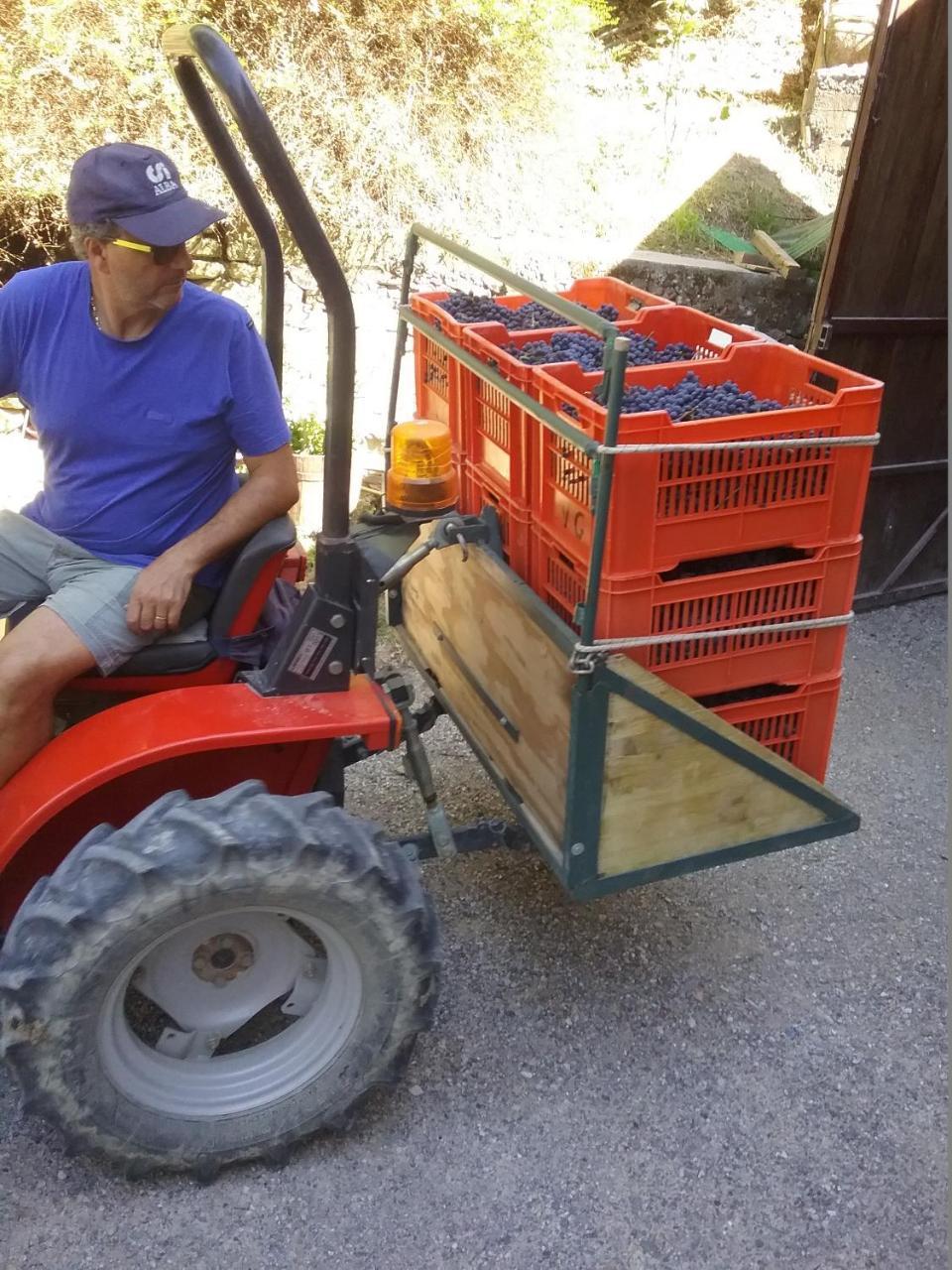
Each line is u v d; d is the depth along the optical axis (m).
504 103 5.39
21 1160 2.26
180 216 2.10
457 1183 2.26
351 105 5.04
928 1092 2.52
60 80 4.82
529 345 2.76
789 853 3.30
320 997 2.32
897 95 3.83
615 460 2.08
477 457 2.85
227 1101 2.23
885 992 2.80
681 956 2.88
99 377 2.26
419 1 5.01
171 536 2.39
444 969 2.78
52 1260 2.08
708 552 2.26
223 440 2.38
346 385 2.05
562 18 5.55
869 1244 2.18
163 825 2.03
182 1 4.88
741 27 7.15
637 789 2.30
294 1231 2.15
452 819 3.33
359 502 4.89
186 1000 2.31
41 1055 2.00
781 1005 2.75
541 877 3.12
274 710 2.20
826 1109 2.46
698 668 2.38
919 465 4.55
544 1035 2.62
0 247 5.29
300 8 4.95
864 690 4.18
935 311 4.34
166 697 2.22
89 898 1.96
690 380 2.60
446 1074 2.50
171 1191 2.23
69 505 2.37
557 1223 2.19
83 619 2.23
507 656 2.54
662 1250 2.15
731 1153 2.35
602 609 2.22
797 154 6.59
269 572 2.36
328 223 5.10
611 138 6.11
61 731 2.42
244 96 1.79
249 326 2.31
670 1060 2.57
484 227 5.36
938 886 3.20
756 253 5.86
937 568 4.89
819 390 2.49
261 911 2.13
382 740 2.24
